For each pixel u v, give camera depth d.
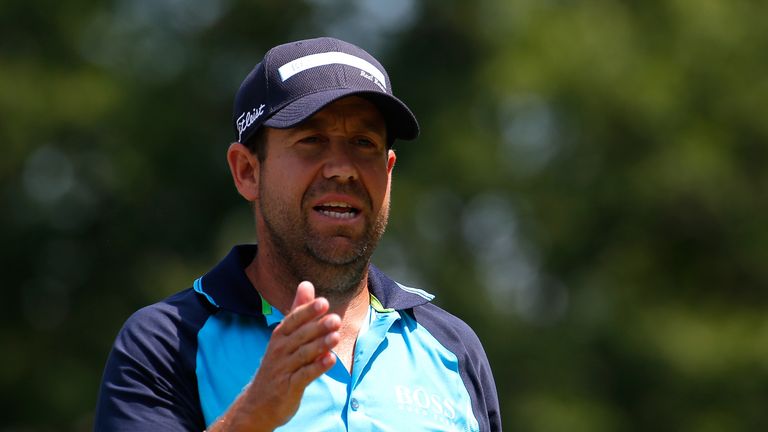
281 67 12.24
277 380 10.52
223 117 74.69
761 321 63.34
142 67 72.56
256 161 12.46
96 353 70.75
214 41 74.88
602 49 65.06
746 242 65.00
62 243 71.94
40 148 68.94
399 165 71.19
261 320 11.96
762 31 66.25
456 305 69.12
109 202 71.69
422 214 70.44
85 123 68.00
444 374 12.38
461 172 69.69
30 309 71.44
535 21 67.94
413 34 76.25
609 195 65.81
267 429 10.67
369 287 12.69
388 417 11.81
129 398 11.58
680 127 65.06
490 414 12.78
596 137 66.38
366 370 12.01
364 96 12.05
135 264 72.25
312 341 10.41
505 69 66.69
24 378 69.19
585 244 67.75
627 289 65.50
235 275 12.09
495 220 71.94
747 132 65.25
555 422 61.75
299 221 12.02
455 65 75.69
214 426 10.79
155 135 71.38
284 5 75.62
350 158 12.04
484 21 74.00
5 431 68.56
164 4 74.69
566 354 65.00
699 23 65.75
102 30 72.12
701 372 60.97
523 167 69.44
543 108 68.00
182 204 73.88
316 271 12.13
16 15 69.62
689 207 65.38
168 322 11.87
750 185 65.19
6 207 70.62
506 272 72.00
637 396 62.88
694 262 66.38
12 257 71.19
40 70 68.62
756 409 60.91
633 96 63.91
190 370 11.67
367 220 12.09
